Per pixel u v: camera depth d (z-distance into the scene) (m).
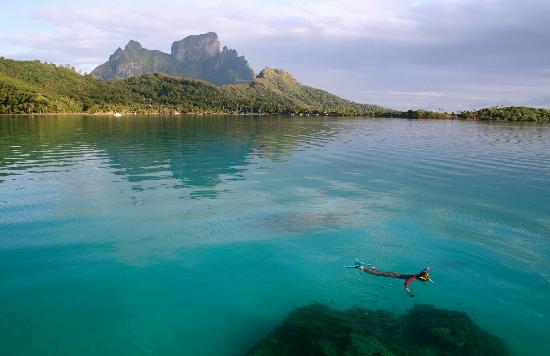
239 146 43.59
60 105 148.62
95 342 9.48
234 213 18.53
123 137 53.28
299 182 25.02
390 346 9.08
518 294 11.88
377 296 11.58
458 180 26.25
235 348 9.43
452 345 9.16
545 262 13.95
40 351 9.11
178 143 46.22
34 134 56.03
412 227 17.11
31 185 23.23
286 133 64.12
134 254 14.12
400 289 12.01
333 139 54.09
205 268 13.23
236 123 98.00
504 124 99.31
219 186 23.62
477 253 14.60
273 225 17.11
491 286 12.30
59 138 50.66
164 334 9.86
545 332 10.16
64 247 14.57
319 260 13.89
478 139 56.12
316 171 28.70
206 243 15.16
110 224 16.86
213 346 9.48
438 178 26.81
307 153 38.34
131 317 10.50
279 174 27.45
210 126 82.56
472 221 17.97
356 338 9.23
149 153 36.91
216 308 11.00
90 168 28.72
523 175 28.17
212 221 17.42
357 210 19.33
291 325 9.88
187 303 11.22
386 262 13.85
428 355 8.80
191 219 17.61
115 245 14.82
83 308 10.84
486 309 11.09
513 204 20.62
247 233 16.17
